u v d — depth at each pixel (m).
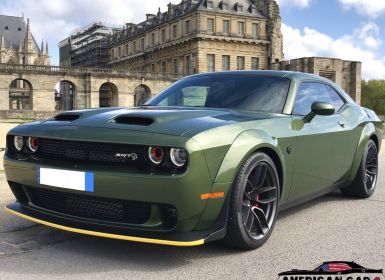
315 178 4.63
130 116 3.56
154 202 3.12
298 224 4.63
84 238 4.02
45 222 3.55
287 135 4.03
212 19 86.56
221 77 4.80
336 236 4.22
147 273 3.22
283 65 88.50
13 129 3.90
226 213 3.45
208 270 3.29
